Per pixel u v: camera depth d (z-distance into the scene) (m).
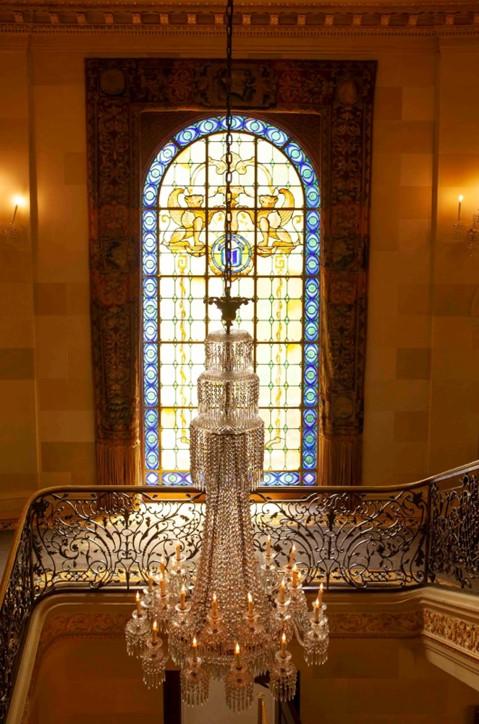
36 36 7.73
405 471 8.43
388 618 6.73
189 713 8.41
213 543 4.76
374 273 8.19
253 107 7.93
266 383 8.68
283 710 7.08
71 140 7.93
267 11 7.51
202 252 8.49
